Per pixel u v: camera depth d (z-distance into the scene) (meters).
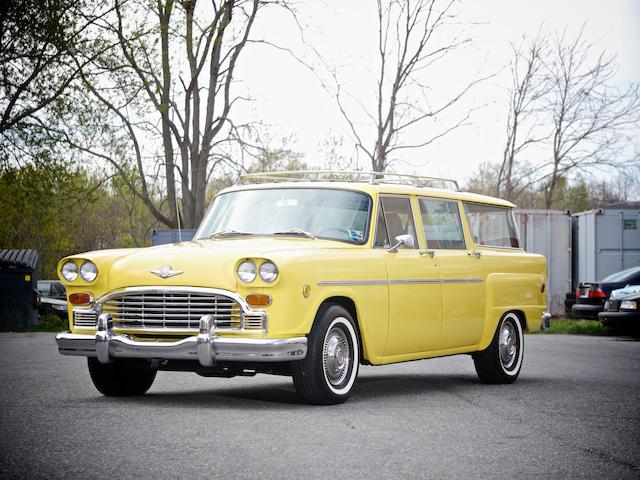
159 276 7.83
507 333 10.59
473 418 7.41
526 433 6.71
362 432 6.53
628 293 20.42
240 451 5.73
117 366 8.55
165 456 5.54
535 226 25.25
